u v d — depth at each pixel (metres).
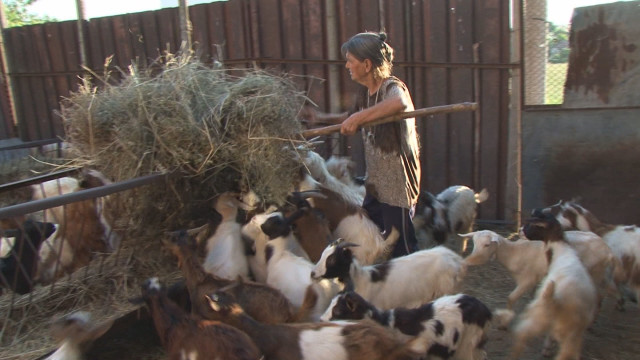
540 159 6.46
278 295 3.65
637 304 4.63
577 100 6.23
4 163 8.07
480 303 3.48
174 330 3.18
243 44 7.43
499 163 6.59
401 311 3.43
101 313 3.69
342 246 3.75
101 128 4.17
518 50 6.23
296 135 4.41
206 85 4.30
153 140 4.10
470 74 6.46
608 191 6.28
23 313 3.69
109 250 4.35
